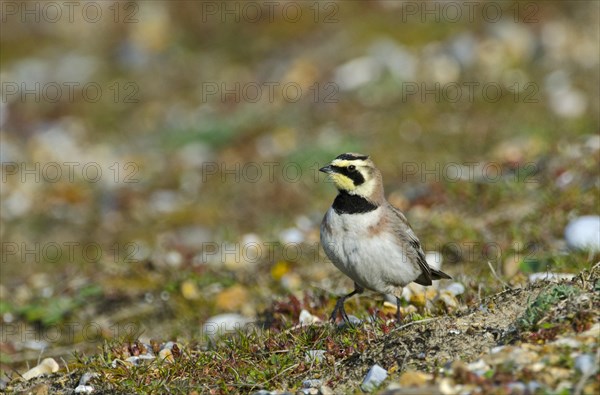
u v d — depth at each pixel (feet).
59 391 28.37
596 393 20.53
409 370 24.27
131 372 27.89
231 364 27.50
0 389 29.45
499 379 21.76
